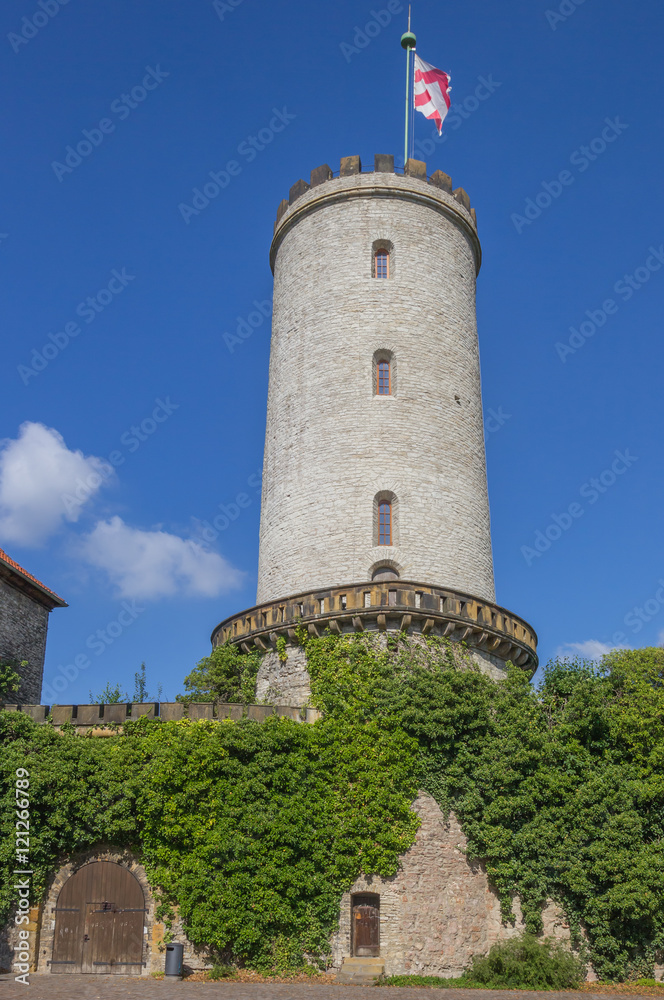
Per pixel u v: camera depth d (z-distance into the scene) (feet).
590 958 87.25
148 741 88.43
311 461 114.01
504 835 90.02
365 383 115.34
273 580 112.68
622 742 98.58
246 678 106.22
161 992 70.74
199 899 83.05
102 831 84.43
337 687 95.86
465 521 113.19
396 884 87.56
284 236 131.85
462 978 85.20
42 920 83.56
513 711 95.25
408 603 98.27
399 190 125.49
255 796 86.94
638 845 90.48
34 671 129.39
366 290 120.16
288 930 84.38
